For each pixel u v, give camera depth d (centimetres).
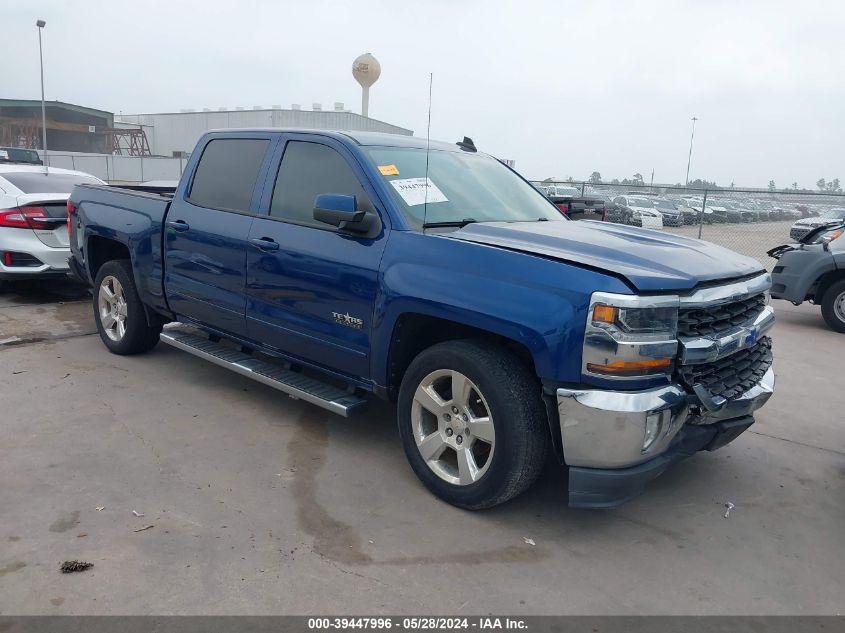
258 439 443
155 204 536
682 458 348
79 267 632
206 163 506
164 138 6081
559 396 313
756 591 308
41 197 784
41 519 335
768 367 404
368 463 416
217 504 358
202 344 519
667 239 403
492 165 511
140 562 304
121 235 557
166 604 277
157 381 541
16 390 505
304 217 428
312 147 439
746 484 414
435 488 371
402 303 362
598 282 308
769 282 395
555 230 396
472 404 354
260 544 322
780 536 356
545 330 312
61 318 732
